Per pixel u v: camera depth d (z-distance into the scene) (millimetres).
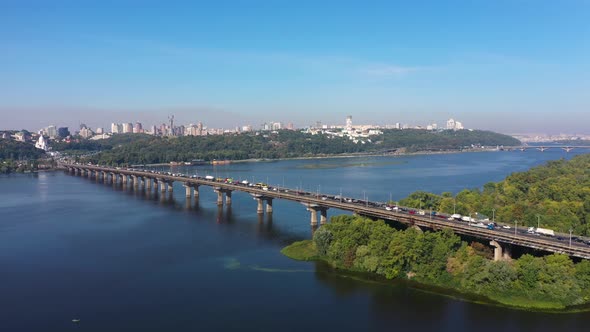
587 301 153625
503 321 143375
